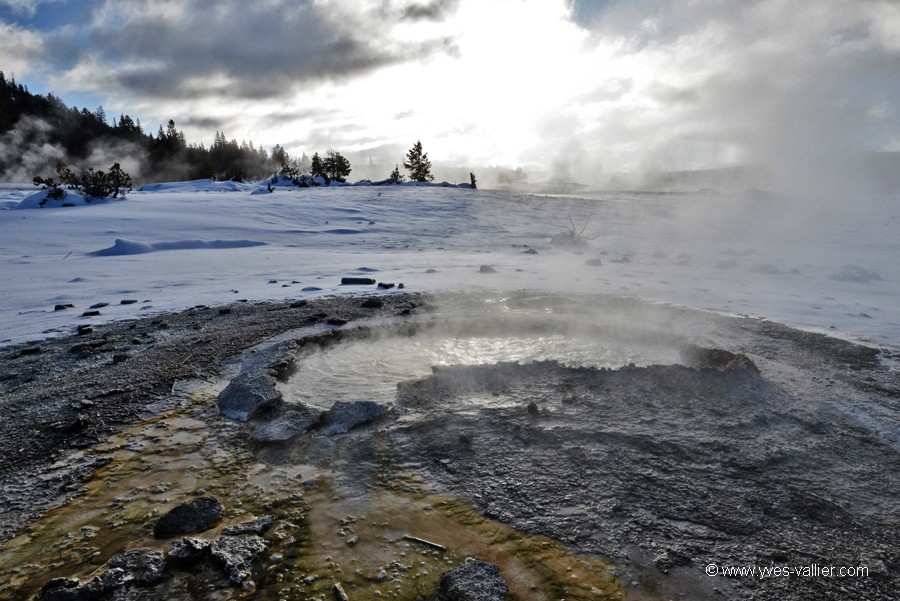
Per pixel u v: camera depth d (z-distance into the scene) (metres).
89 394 4.75
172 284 10.75
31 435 3.96
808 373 5.12
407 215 28.23
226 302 8.81
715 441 3.78
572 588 2.40
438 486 3.24
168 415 4.31
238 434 3.97
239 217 23.50
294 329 6.80
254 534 2.79
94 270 12.12
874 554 2.63
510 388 4.84
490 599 2.29
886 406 4.38
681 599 2.34
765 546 2.68
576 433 3.90
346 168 70.50
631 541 2.71
